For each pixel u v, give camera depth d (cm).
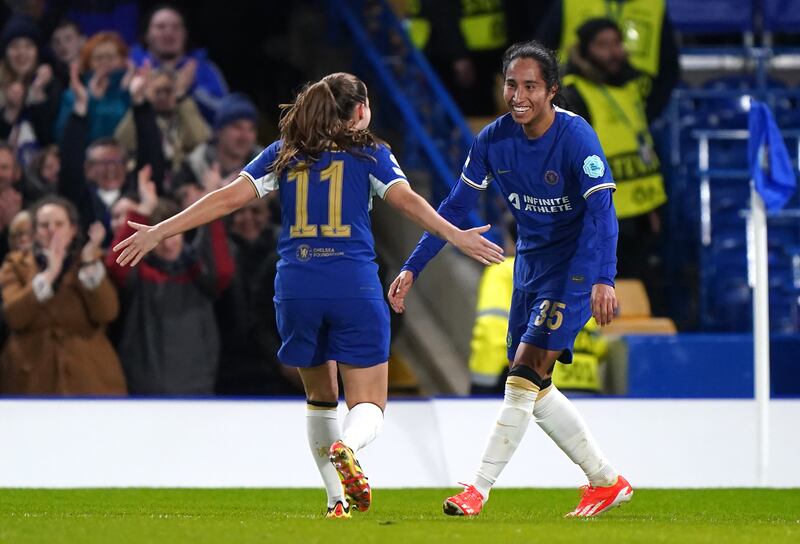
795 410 3022
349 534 1516
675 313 4256
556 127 1886
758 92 4616
